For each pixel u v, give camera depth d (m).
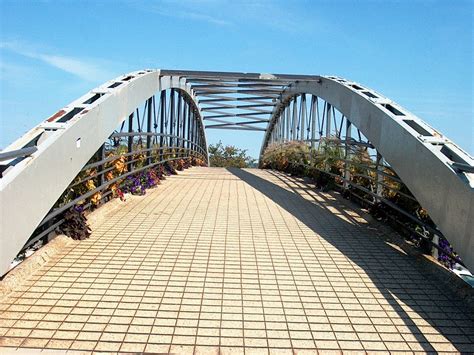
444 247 4.65
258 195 8.65
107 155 7.00
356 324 3.34
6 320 3.17
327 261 4.69
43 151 4.05
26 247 4.09
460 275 4.31
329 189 9.22
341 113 8.60
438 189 4.29
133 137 8.36
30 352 2.80
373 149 6.77
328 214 6.93
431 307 3.67
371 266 4.58
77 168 5.03
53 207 4.68
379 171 6.20
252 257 4.71
